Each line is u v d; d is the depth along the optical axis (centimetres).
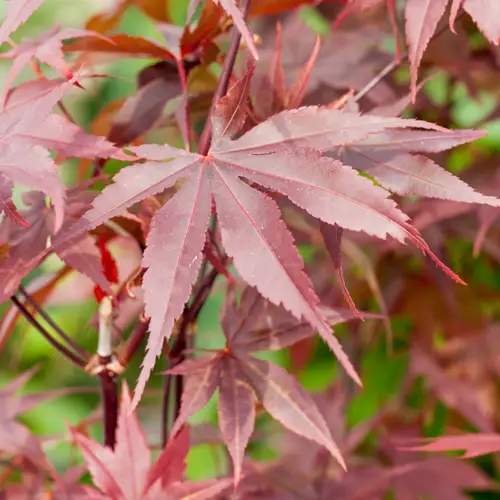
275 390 38
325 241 36
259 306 39
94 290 39
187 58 41
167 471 38
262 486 44
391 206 34
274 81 39
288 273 34
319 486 45
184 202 35
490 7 36
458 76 48
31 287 42
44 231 38
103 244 38
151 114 40
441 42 45
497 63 46
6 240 38
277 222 35
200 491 38
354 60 45
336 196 35
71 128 36
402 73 52
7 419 43
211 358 39
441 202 46
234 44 38
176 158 36
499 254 51
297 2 41
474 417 52
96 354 39
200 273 41
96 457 38
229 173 36
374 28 50
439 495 46
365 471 46
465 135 38
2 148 36
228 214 35
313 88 45
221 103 36
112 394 40
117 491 38
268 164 36
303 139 36
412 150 38
